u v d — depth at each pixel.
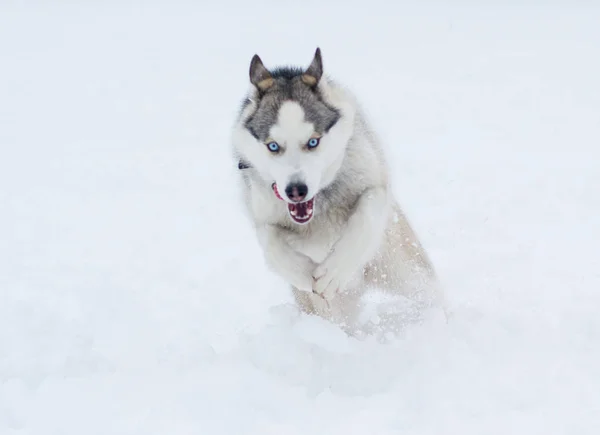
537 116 17.70
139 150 17.55
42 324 8.55
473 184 12.88
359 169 7.11
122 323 8.62
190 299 9.37
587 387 5.83
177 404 6.02
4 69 28.53
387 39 31.70
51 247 11.66
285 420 5.69
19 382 6.65
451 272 9.30
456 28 34.06
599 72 22.58
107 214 13.12
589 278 8.73
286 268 7.16
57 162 16.84
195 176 15.09
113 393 6.30
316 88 6.76
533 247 10.00
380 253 7.89
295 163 6.48
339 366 6.61
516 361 6.33
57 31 37.91
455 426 5.41
